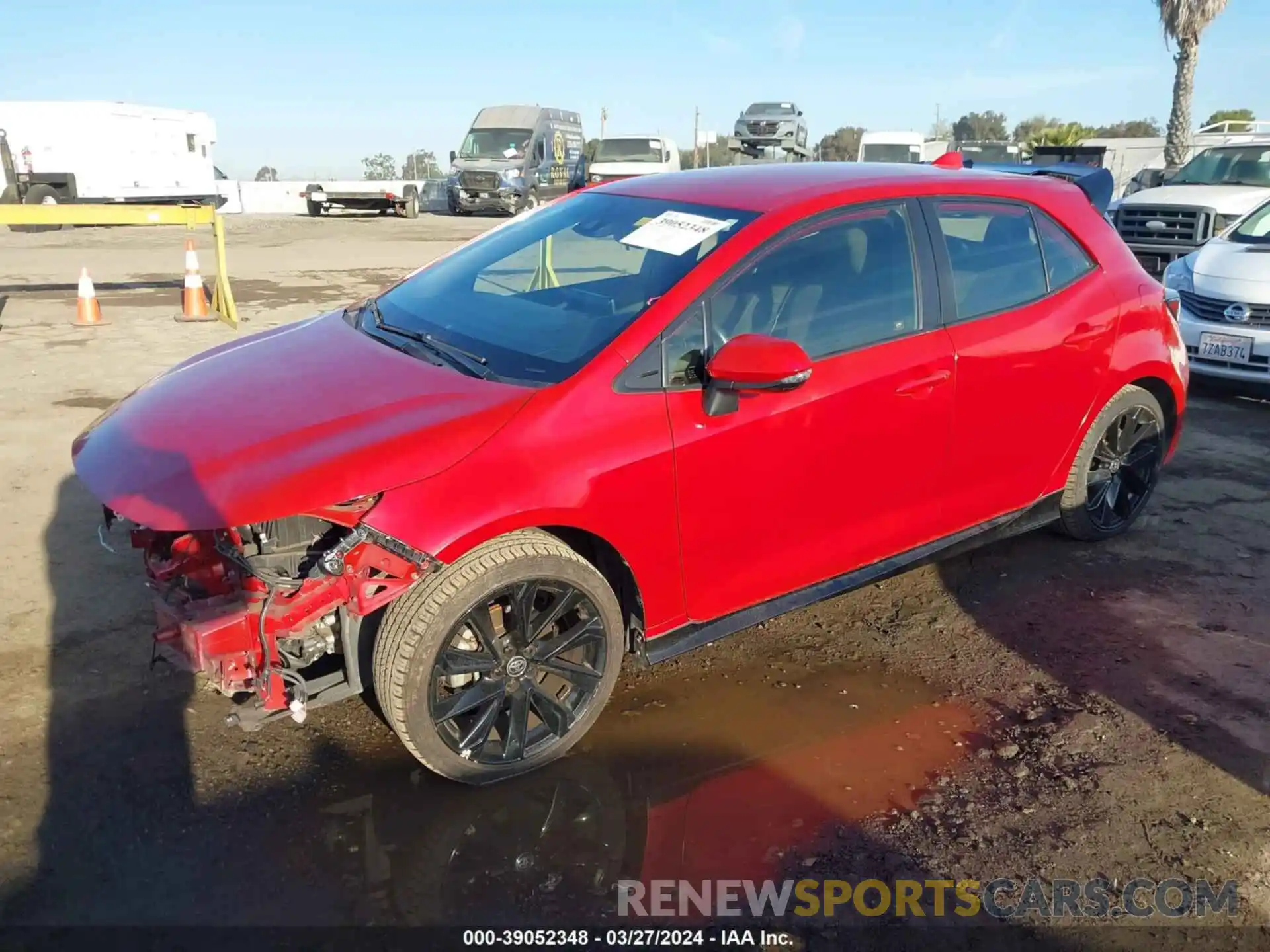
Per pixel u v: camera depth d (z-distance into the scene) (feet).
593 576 10.08
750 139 94.43
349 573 8.80
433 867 8.96
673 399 10.23
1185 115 80.53
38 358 27.91
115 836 9.22
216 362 11.84
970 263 12.87
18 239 70.03
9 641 12.42
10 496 17.03
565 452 9.61
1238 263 23.94
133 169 90.79
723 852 9.24
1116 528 15.92
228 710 11.15
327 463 8.84
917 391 11.96
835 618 13.66
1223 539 16.20
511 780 10.18
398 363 10.80
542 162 100.89
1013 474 13.66
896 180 12.58
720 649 12.85
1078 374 13.91
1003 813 9.77
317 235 74.43
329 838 9.29
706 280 10.66
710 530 10.71
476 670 9.63
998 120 221.66
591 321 10.75
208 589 9.47
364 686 9.85
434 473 9.05
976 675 12.25
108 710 11.10
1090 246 14.38
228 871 8.86
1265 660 12.53
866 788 10.14
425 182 122.01
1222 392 25.73
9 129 82.28
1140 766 10.44
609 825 9.55
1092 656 12.66
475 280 12.72
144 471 9.20
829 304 11.48
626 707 11.50
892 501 12.28
